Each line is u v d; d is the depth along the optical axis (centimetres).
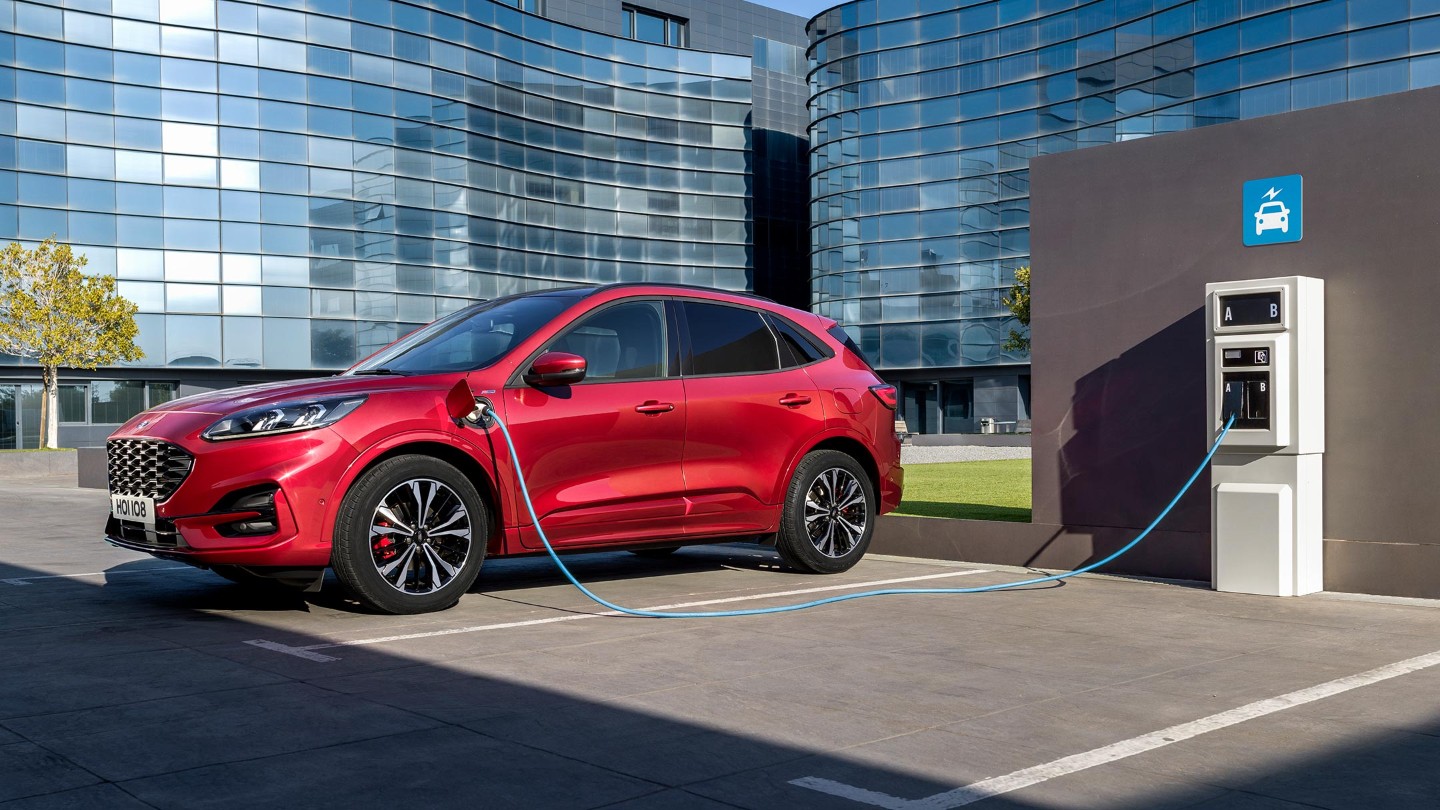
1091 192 734
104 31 4047
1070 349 742
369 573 549
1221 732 348
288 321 4284
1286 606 583
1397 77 3653
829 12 5384
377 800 286
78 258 3444
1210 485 661
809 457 714
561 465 609
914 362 5131
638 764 317
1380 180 615
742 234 5622
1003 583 671
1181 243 693
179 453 536
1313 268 638
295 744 335
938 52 5059
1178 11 4231
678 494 650
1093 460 730
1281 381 610
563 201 5094
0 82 3894
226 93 4200
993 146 4916
